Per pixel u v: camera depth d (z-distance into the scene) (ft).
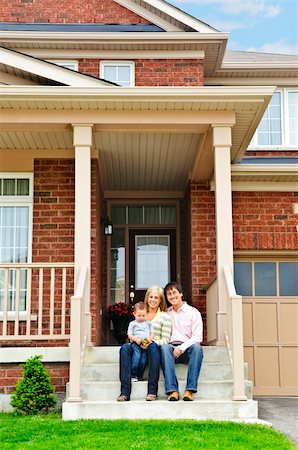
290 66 39.88
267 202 34.45
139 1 37.93
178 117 27.04
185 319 23.95
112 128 27.48
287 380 32.50
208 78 40.73
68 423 20.61
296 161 36.96
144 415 21.72
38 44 37.11
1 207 32.17
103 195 38.47
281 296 33.50
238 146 31.01
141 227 40.19
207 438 18.26
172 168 34.83
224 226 26.20
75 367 22.45
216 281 26.99
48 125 27.20
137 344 23.12
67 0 38.27
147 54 37.70
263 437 18.53
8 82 28.40
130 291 39.50
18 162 32.19
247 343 32.83
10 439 18.35
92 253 30.91
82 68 37.55
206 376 23.68
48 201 31.96
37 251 31.55
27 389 23.59
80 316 22.99
